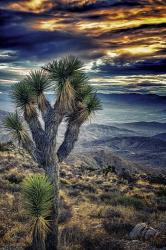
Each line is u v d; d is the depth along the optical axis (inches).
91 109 362.9
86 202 687.1
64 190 818.2
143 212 606.5
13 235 409.1
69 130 363.6
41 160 348.2
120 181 1285.7
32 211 297.1
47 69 335.6
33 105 357.7
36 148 350.0
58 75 328.5
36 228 301.1
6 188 671.1
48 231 346.9
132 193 939.3
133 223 492.7
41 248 306.8
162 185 1358.3
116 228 460.8
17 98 353.4
